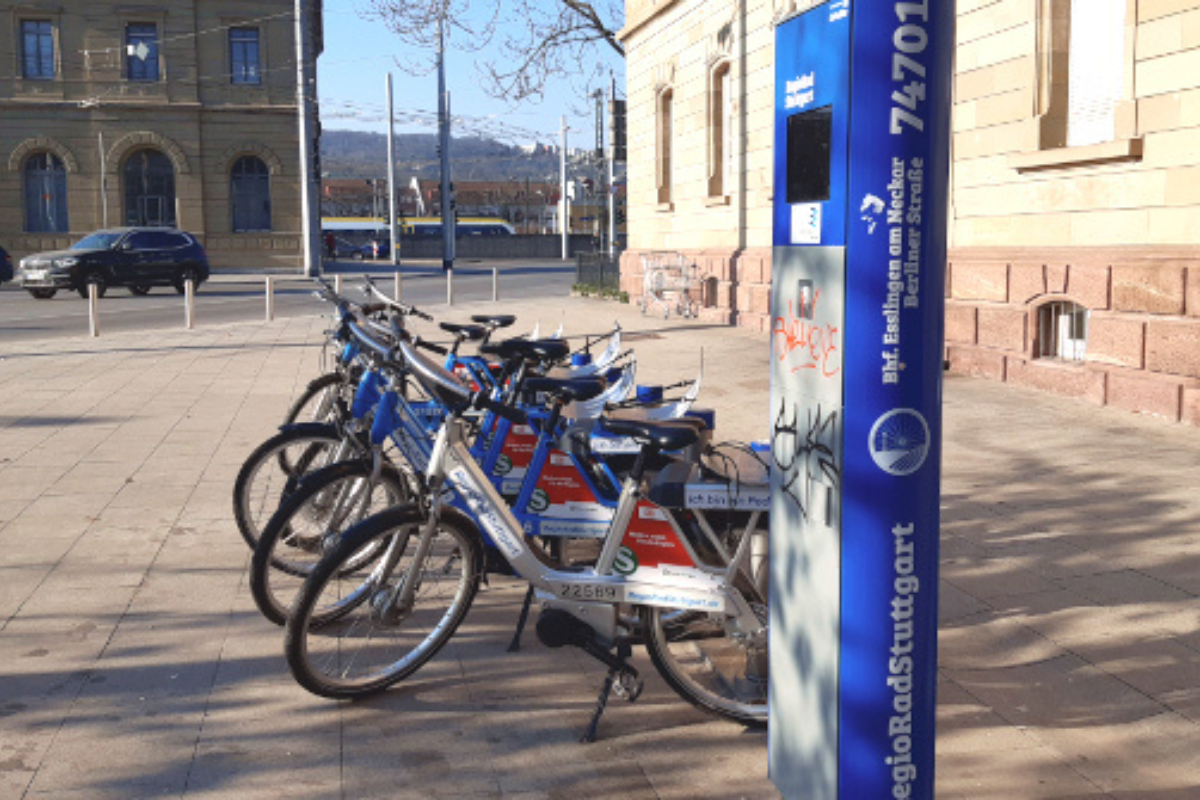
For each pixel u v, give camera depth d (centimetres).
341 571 418
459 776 353
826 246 278
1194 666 422
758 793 343
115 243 2805
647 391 539
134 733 379
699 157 1886
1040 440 797
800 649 301
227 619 481
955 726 384
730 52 1717
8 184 4231
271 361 1378
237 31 4338
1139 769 352
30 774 351
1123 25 922
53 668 431
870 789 279
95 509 659
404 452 461
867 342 268
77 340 1667
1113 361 903
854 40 263
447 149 4675
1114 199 920
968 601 496
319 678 396
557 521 454
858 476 272
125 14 4219
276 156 4409
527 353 519
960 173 1124
